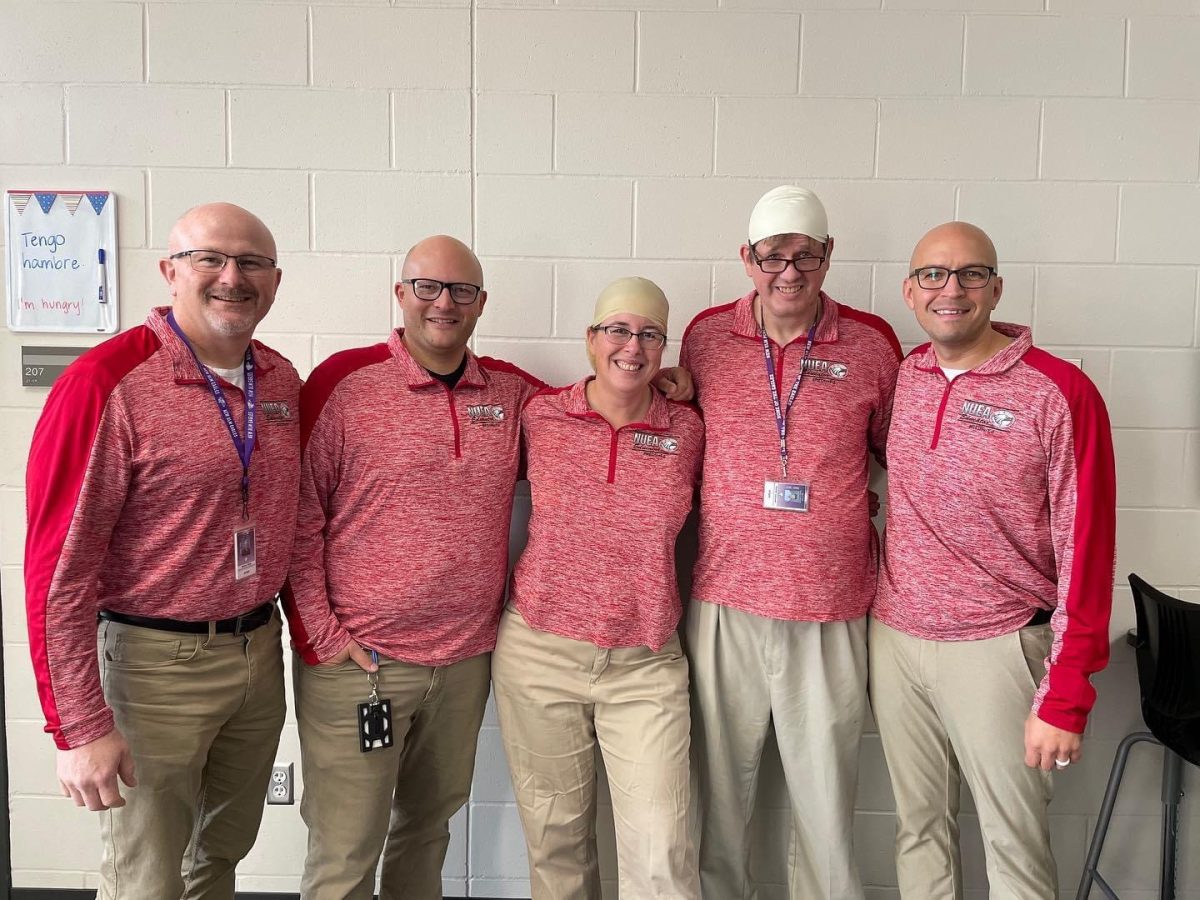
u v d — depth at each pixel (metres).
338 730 1.88
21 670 2.35
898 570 1.94
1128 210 2.27
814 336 1.99
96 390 1.52
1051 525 1.81
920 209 2.27
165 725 1.63
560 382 2.32
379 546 1.86
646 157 2.26
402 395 1.88
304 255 2.28
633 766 1.90
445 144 2.26
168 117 2.24
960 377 1.86
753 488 1.93
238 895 2.37
